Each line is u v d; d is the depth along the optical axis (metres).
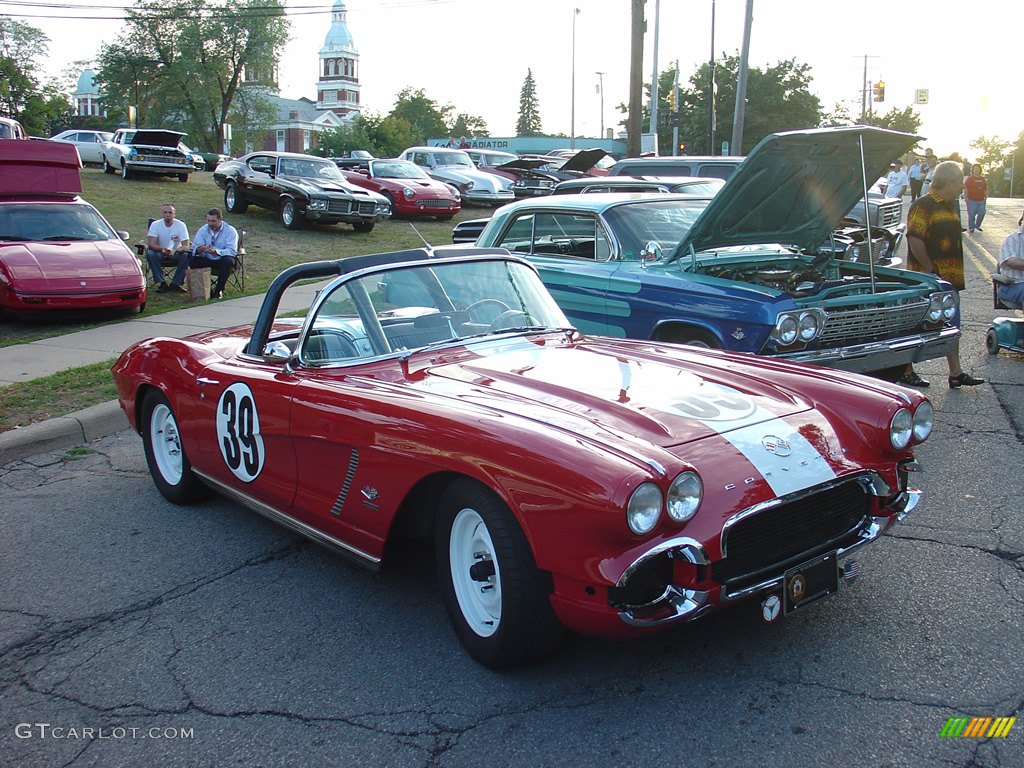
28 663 3.59
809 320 5.93
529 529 2.99
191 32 51.66
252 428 4.29
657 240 7.25
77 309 10.73
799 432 3.44
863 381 3.86
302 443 3.96
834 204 7.15
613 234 7.21
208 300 12.29
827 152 6.45
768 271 7.04
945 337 6.68
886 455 3.56
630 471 2.80
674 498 2.86
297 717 3.14
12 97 77.25
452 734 2.99
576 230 7.48
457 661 3.47
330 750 2.94
